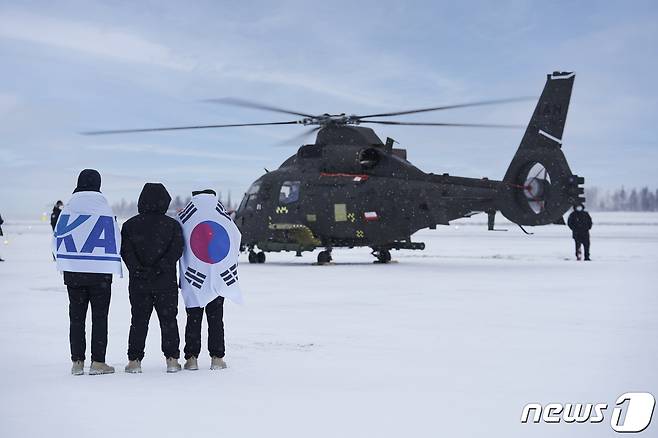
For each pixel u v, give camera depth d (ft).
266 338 33.78
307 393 22.90
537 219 87.04
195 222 27.78
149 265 26.81
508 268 80.07
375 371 26.23
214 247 27.50
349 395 22.57
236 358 29.04
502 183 87.04
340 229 90.74
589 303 46.83
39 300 49.37
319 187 91.76
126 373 26.66
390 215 88.22
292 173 94.73
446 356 29.07
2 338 34.06
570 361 27.89
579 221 93.61
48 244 154.20
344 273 74.18
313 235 92.32
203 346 32.78
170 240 27.04
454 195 86.28
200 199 28.22
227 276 27.66
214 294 27.37
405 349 30.71
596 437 18.26
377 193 88.63
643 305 45.73
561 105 86.69
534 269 78.02
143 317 26.94
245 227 97.04
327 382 24.49
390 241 90.22
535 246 146.20
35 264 88.74
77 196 27.32
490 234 267.39
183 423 19.45
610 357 28.68
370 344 32.01
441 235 250.37
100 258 26.55
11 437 18.28
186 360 27.45
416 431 18.65
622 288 56.54
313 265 90.48
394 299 49.80
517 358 28.53
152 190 27.27
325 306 46.09
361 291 55.36
